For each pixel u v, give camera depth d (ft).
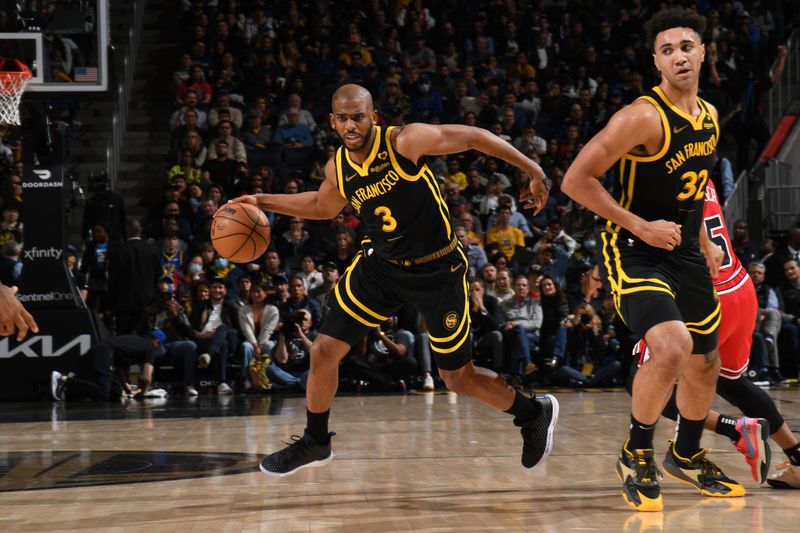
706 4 50.37
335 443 16.07
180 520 9.46
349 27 47.16
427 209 10.69
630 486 9.83
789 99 47.14
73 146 42.39
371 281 11.02
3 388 28.48
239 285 31.42
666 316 9.55
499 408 11.73
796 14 50.98
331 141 41.91
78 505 10.41
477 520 9.29
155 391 29.30
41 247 28.60
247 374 30.50
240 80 45.14
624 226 9.62
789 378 33.09
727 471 12.51
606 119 44.29
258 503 10.39
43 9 26.76
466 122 42.63
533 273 32.42
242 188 38.32
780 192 41.50
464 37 49.14
